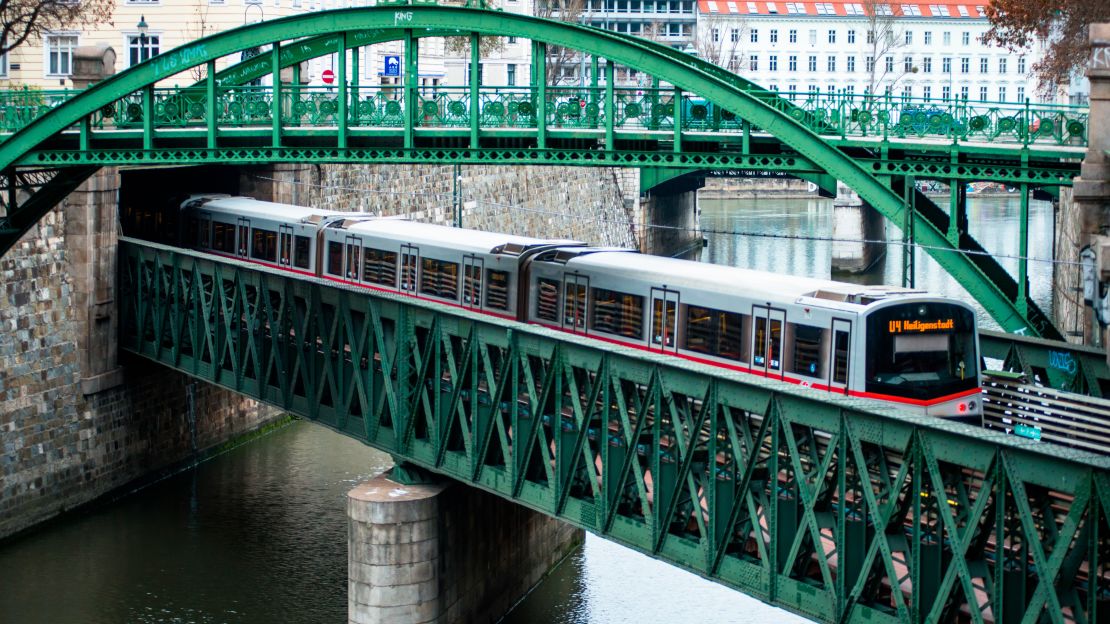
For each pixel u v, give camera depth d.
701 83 37.25
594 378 31.88
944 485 25.06
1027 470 22.41
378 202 72.94
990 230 123.12
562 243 44.09
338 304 39.12
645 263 39.69
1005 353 34.97
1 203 44.44
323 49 43.62
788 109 37.94
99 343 50.59
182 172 60.19
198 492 52.16
